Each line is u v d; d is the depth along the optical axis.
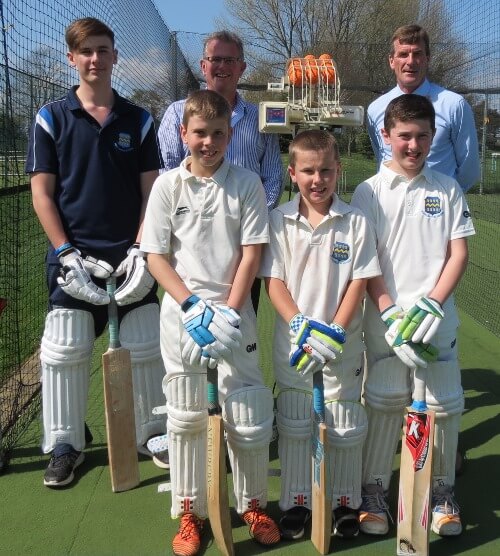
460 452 2.68
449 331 2.21
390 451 2.27
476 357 4.02
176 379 2.09
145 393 2.61
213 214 2.10
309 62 3.13
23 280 4.54
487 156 10.49
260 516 2.14
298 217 2.11
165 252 2.12
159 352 2.59
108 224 2.49
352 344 2.14
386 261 2.20
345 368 2.15
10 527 2.23
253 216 2.11
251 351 2.17
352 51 13.27
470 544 2.13
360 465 2.16
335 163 2.07
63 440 2.52
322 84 3.08
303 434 2.12
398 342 2.02
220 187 2.10
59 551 2.10
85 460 2.68
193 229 2.10
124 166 2.50
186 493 2.17
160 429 2.69
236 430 2.06
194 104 2.03
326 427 1.99
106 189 2.47
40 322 4.26
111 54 2.45
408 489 2.01
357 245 2.11
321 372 2.01
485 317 4.92
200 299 1.99
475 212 9.72
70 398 2.50
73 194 2.46
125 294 2.29
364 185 2.26
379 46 13.13
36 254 4.79
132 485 2.46
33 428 2.97
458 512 2.20
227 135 2.08
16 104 3.19
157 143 2.73
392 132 2.16
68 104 2.43
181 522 2.16
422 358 2.01
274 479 2.55
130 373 2.36
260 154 3.03
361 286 2.11
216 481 1.97
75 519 2.27
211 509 2.00
